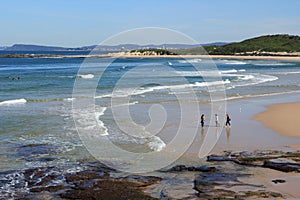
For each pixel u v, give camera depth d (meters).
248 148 16.28
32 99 31.08
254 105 29.05
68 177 12.66
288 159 14.27
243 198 10.71
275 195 10.93
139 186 11.81
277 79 51.34
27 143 16.94
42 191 11.58
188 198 10.76
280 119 23.38
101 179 12.45
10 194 11.36
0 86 41.44
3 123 21.02
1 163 14.18
